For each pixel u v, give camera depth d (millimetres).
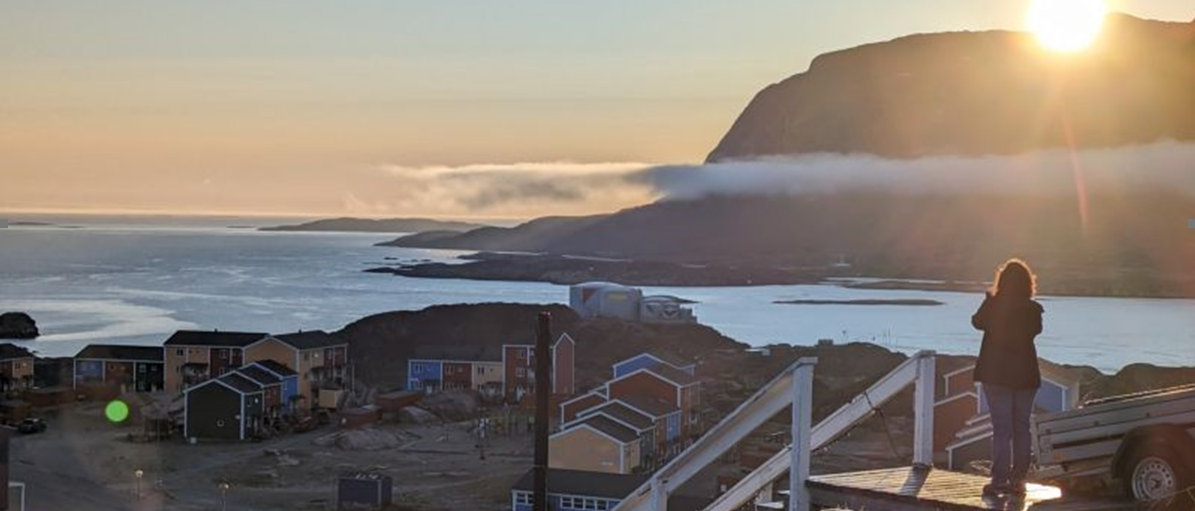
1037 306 10336
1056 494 10234
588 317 144125
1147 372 74000
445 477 62625
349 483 55281
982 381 10367
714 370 104250
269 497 57906
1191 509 9672
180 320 168250
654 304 152500
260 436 76000
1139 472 9992
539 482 21125
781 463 12227
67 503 49312
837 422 11484
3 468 40062
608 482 48312
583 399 74125
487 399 92000
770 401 10977
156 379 94062
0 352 92812
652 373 71375
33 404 88125
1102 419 10273
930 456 11133
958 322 187125
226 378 77250
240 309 189625
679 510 40312
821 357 106562
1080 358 125312
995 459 10258
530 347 92250
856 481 10445
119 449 71125
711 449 11703
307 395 87688
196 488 59938
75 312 180875
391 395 86875
